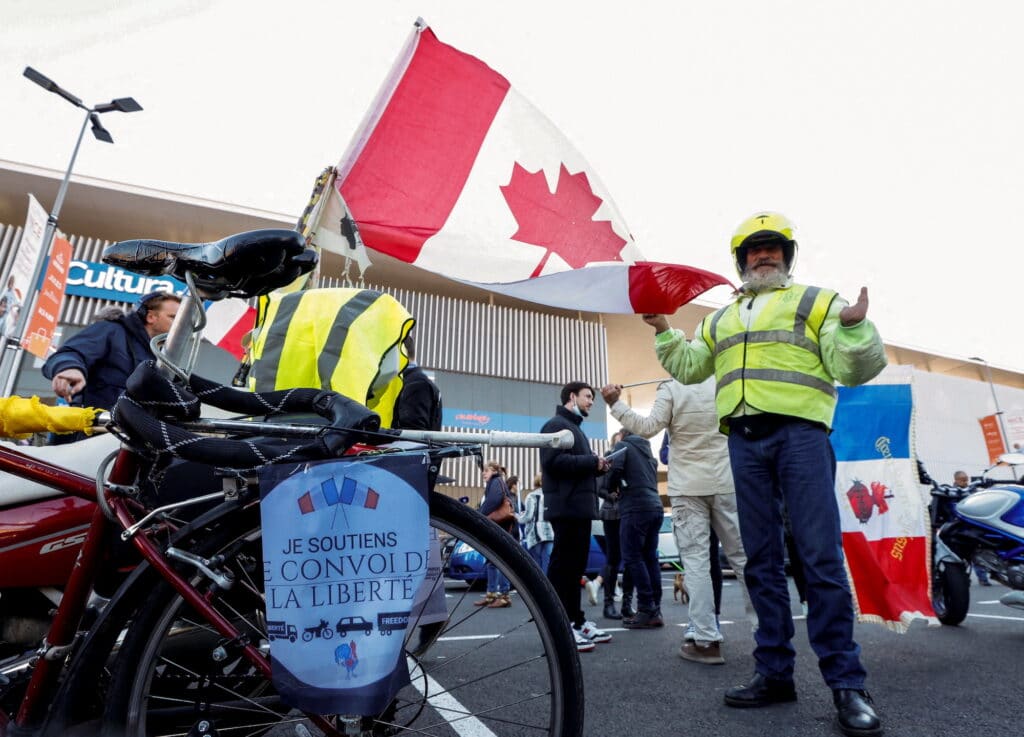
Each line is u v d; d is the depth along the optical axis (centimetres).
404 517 107
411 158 305
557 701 109
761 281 227
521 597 115
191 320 110
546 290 268
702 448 297
